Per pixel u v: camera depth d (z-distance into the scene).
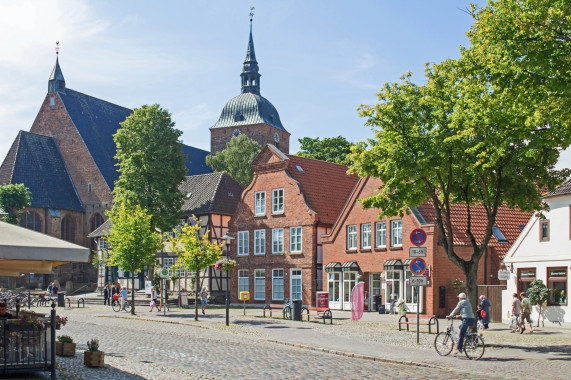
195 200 59.34
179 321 33.06
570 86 16.52
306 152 80.00
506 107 19.16
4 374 14.39
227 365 16.95
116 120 92.25
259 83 117.38
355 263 43.91
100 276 67.38
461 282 38.50
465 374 15.70
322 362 17.83
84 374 14.77
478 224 41.09
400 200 25.75
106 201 81.69
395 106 23.97
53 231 78.44
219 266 32.19
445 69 23.75
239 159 90.31
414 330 28.33
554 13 16.88
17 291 51.94
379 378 14.90
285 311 35.41
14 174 77.62
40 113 86.75
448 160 23.20
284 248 49.31
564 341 23.95
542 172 23.36
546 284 31.89
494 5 18.64
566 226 31.05
